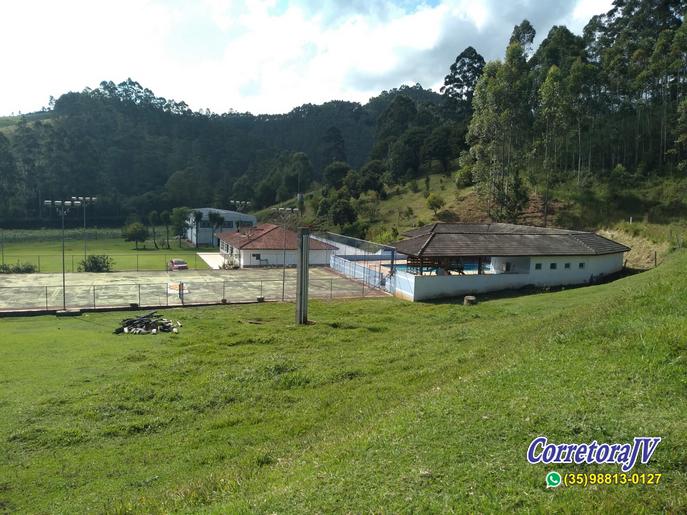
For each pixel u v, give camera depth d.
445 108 109.12
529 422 8.04
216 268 54.59
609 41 74.31
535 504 6.04
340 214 74.56
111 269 52.41
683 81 60.06
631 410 8.11
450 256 34.69
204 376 17.14
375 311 29.61
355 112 182.62
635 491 6.17
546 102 56.81
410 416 9.45
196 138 161.50
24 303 32.75
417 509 6.15
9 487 10.20
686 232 43.66
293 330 24.52
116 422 13.47
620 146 63.31
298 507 6.61
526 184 62.72
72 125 142.75
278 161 140.38
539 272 36.28
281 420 13.35
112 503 9.05
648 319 13.00
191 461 11.12
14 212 106.62
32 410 14.09
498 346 17.14
